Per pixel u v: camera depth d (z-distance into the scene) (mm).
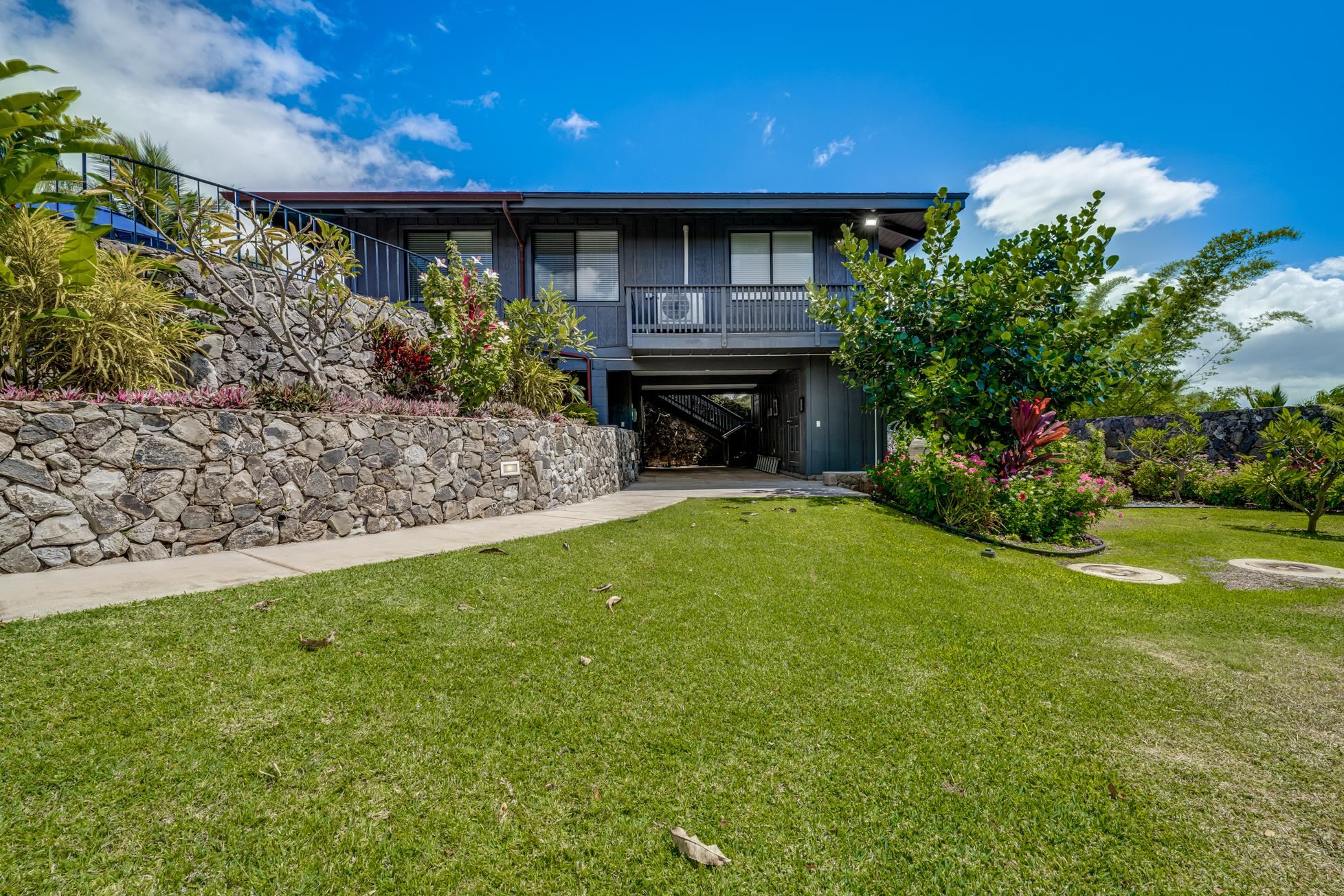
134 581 3078
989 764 1735
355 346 7000
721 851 1354
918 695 2182
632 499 8203
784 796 1558
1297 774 1721
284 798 1442
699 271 11477
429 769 1597
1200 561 4859
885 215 11484
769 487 10125
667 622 2816
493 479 6270
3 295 3791
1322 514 7480
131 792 1412
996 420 7113
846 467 11633
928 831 1441
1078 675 2410
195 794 1429
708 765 1683
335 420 4742
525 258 11305
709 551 4359
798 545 4727
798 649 2570
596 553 4125
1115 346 7684
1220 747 1864
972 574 4102
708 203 10641
